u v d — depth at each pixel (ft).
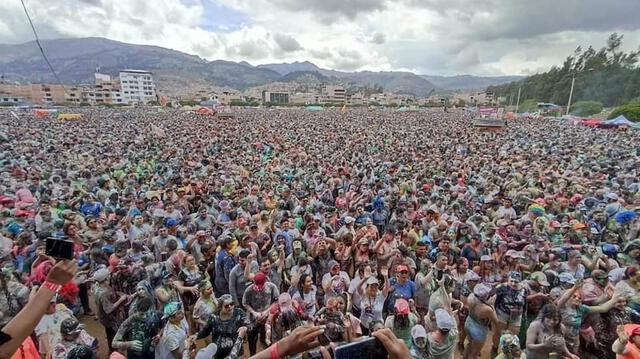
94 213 31.63
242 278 19.66
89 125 132.36
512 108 353.92
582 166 56.39
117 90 465.47
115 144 79.87
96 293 17.65
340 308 16.26
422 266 20.04
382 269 19.65
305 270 20.03
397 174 50.03
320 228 27.02
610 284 18.08
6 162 52.95
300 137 101.40
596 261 21.47
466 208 33.94
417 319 16.48
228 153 73.31
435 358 14.48
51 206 30.78
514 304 17.35
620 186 41.14
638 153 69.05
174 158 63.77
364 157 67.31
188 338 14.88
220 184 44.50
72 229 23.45
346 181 46.93
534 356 15.08
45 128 114.73
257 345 19.94
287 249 25.17
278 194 39.70
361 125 154.92
